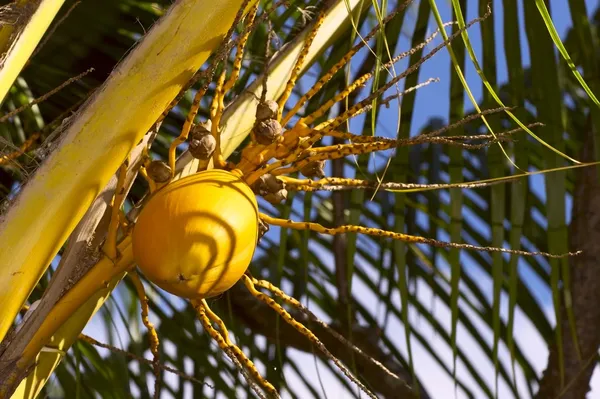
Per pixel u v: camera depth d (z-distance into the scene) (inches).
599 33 172.7
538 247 172.6
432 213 166.2
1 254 100.9
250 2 105.7
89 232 111.0
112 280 115.3
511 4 134.4
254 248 106.7
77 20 144.8
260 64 136.8
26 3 101.7
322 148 111.0
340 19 124.3
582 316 160.7
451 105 137.6
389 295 152.0
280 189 112.3
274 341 170.4
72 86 149.6
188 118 109.7
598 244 162.6
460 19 103.3
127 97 101.9
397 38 139.5
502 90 159.6
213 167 111.7
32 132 145.9
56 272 110.7
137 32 147.3
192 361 162.7
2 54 101.7
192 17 102.3
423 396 168.2
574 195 168.2
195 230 103.7
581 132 180.7
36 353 108.2
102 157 101.9
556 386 158.1
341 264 173.6
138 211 113.7
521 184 131.8
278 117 112.2
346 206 183.6
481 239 175.5
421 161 178.4
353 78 167.9
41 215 101.3
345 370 106.0
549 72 134.4
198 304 109.5
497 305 127.7
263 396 106.6
